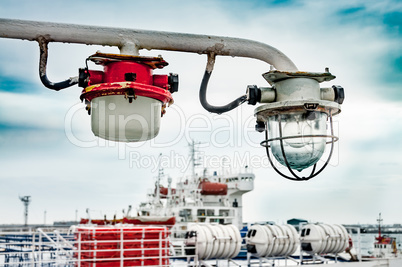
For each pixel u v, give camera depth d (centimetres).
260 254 831
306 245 906
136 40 241
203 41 249
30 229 792
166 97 244
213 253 766
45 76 237
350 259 968
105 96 241
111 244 601
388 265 923
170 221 1512
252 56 261
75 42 239
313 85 257
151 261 611
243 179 2873
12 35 229
